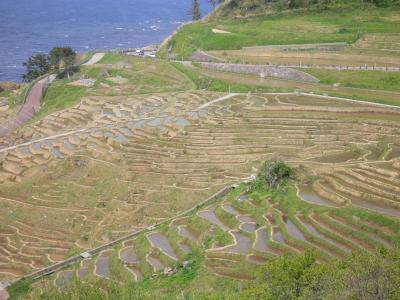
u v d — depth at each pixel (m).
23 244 89.44
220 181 96.88
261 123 118.38
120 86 167.38
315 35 173.50
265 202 82.25
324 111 122.50
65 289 62.03
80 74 187.25
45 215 97.00
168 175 101.62
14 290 74.12
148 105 143.62
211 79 156.62
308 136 108.81
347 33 171.62
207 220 81.31
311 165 91.56
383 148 97.12
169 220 85.62
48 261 83.81
